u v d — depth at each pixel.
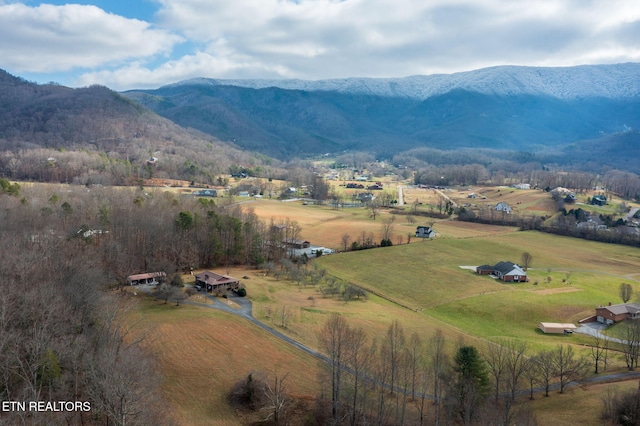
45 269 95.06
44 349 62.81
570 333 110.69
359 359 79.56
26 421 54.09
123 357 64.81
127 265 131.75
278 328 99.19
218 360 82.12
